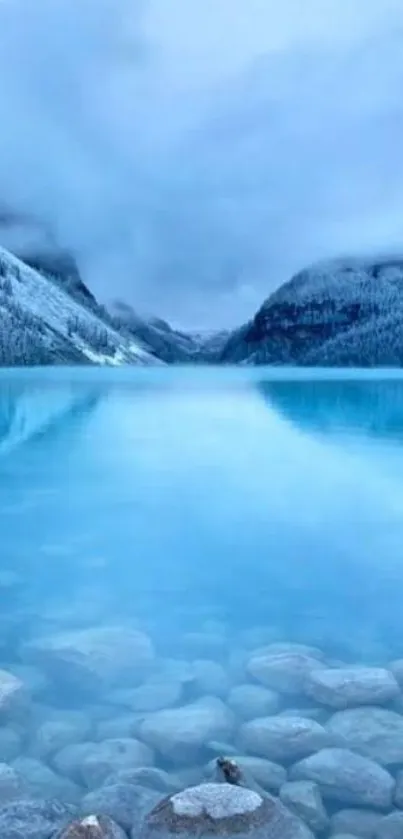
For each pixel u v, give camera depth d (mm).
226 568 6035
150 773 2715
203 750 2934
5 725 3137
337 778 2658
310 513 7961
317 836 2398
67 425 15125
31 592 5359
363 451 12312
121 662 3793
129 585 5531
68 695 3463
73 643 3904
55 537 7125
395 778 2691
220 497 8883
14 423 15328
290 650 4008
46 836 2293
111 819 2346
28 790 2652
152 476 10148
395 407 18781
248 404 18953
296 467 10773
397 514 7895
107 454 11812
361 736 2949
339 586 5527
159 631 4477
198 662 3877
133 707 3334
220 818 2314
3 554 6512
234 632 4500
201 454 11805
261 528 7332
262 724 3018
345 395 21562
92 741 3020
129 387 24219
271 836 2273
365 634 4469
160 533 7203
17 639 4273
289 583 5648
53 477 10062
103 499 8766
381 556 6359
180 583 5590
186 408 18391
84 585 5570
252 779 2643
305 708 3281
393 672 3635
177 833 2271
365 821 2449
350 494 8969
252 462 11211
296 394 21828
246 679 3654
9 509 8312
